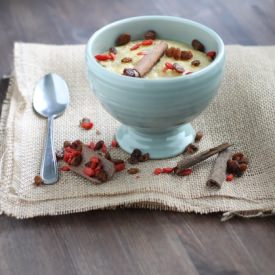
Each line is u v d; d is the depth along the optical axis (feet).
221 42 2.55
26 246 2.31
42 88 2.88
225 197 2.45
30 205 2.43
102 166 2.52
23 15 3.45
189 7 3.49
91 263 2.26
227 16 3.41
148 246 2.30
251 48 3.07
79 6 3.52
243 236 2.33
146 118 2.47
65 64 3.02
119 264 2.26
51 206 2.42
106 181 2.50
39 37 3.30
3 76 3.03
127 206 2.42
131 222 2.38
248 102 2.79
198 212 2.40
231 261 2.25
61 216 2.40
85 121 2.75
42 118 2.79
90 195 2.45
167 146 2.60
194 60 2.59
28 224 2.38
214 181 2.46
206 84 2.43
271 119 2.72
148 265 2.25
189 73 2.51
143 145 2.60
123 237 2.33
